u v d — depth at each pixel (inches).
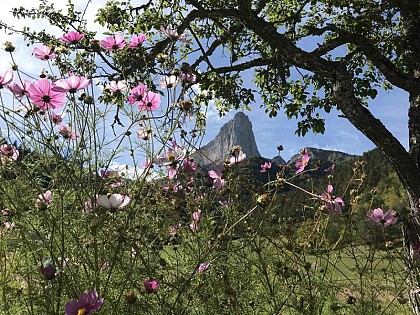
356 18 194.9
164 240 87.6
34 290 69.6
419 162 164.6
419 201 137.5
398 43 198.1
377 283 95.7
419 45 185.8
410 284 97.6
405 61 189.2
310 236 95.0
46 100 76.4
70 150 72.7
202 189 95.2
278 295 88.2
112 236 71.7
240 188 97.6
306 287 86.4
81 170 71.8
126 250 75.9
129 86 89.3
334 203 94.0
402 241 125.3
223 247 82.6
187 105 83.0
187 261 83.0
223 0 196.5
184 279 79.2
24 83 76.6
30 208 70.5
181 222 89.5
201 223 87.0
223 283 86.1
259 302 88.1
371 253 93.4
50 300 65.0
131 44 103.9
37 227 71.2
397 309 110.9
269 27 177.8
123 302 70.4
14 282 73.9
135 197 72.6
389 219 97.3
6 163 71.9
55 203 70.5
